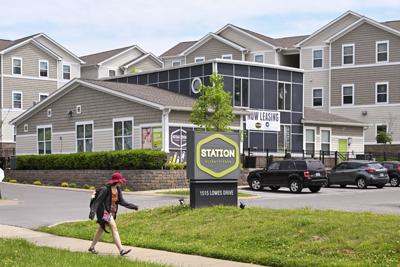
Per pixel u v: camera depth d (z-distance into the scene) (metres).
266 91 43.56
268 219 15.36
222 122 32.16
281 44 61.03
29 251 13.61
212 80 32.81
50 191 33.69
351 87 54.72
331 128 47.84
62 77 64.81
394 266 11.06
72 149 41.53
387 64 53.00
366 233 12.90
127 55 70.44
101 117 39.28
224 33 61.56
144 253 13.81
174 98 38.34
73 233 16.95
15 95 61.22
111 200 13.52
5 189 35.12
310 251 12.63
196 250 13.72
